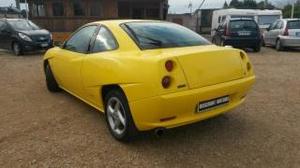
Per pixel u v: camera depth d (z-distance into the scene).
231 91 3.99
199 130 4.50
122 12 26.95
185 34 4.64
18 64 11.07
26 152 3.91
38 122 4.91
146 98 3.55
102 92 4.38
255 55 13.61
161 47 4.14
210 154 3.81
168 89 3.48
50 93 6.63
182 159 3.70
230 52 4.11
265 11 23.23
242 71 4.20
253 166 3.53
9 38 14.13
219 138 4.24
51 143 4.15
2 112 5.45
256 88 6.97
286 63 10.98
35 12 24.81
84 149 3.97
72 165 3.60
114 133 4.21
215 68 3.86
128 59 3.86
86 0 24.73
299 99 6.07
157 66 3.48
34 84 7.55
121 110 4.05
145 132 4.36
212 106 3.88
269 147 3.97
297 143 4.07
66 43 5.77
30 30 14.24
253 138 4.23
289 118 4.98
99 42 4.70
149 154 3.82
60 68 5.79
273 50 15.97
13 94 6.64
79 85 5.07
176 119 3.67
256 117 5.03
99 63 4.31
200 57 3.76
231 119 4.93
